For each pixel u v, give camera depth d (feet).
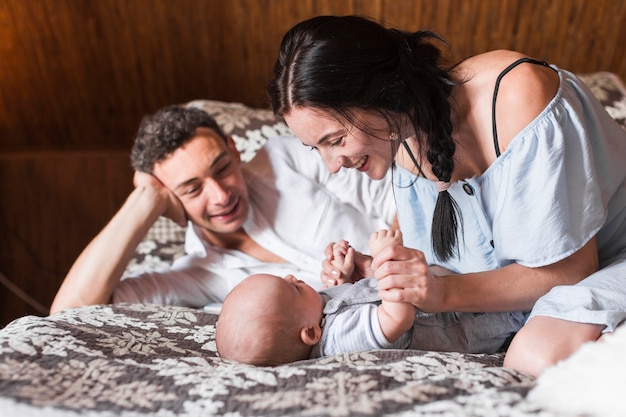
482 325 4.34
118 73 7.97
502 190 3.98
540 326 3.75
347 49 3.57
